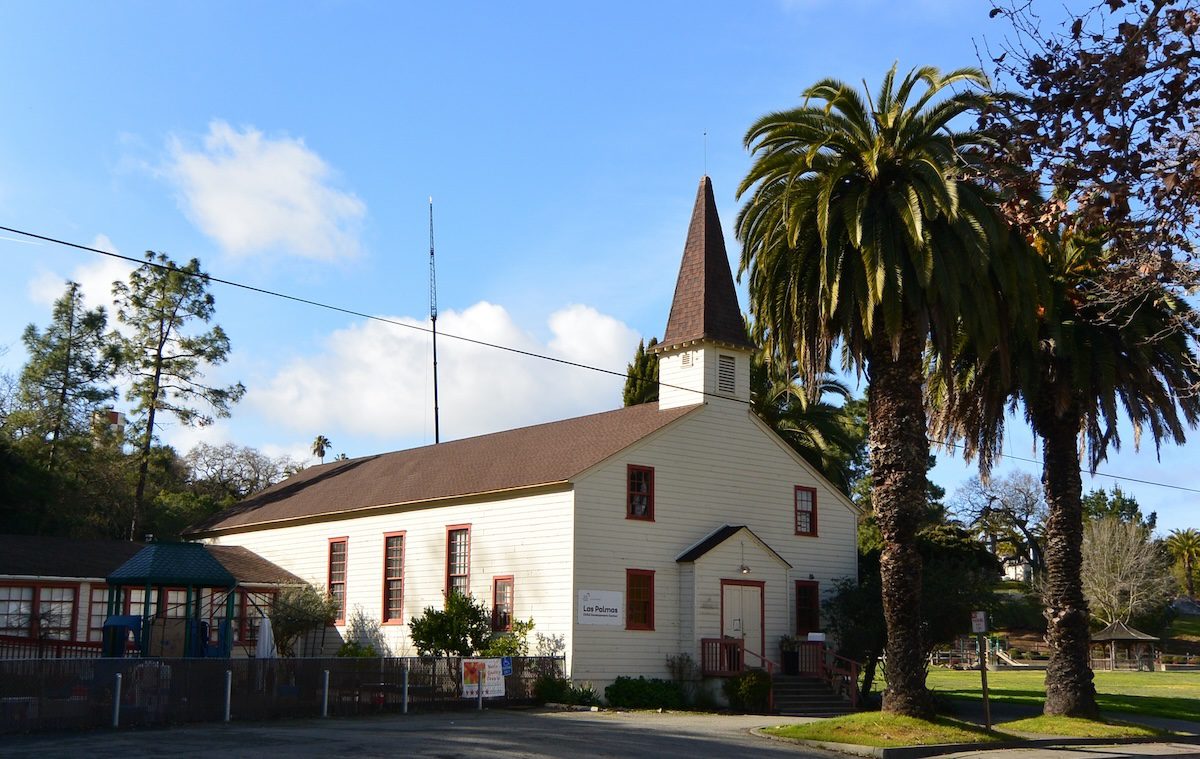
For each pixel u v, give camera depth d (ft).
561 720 89.76
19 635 125.29
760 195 92.17
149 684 78.54
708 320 128.16
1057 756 75.82
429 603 128.98
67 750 61.87
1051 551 100.78
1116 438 103.04
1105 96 39.99
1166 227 44.91
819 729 81.92
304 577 150.10
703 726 88.89
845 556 136.77
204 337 190.19
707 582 118.93
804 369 91.86
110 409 187.21
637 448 118.73
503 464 130.21
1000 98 53.47
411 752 62.80
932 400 109.81
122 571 106.11
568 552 111.75
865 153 86.17
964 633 117.19
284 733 72.84
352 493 150.30
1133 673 243.40
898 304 84.33
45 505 164.35
